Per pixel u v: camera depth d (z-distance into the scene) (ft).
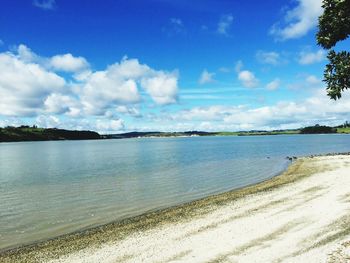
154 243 59.06
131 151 421.59
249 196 96.17
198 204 91.66
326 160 189.37
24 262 54.19
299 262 45.55
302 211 72.64
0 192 127.34
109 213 87.76
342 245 50.16
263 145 486.38
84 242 62.75
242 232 61.46
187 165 212.64
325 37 32.01
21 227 76.18
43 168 221.66
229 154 308.81
